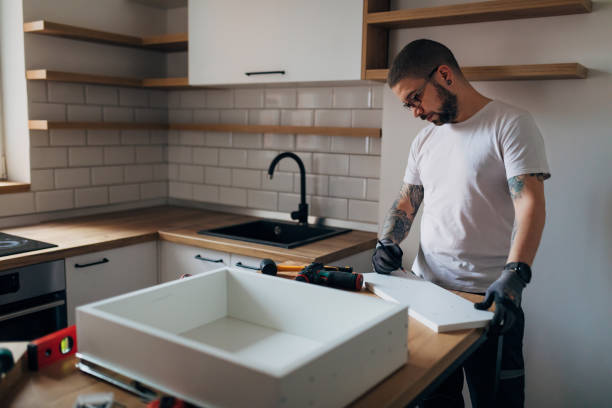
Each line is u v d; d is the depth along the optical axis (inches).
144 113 129.3
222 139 126.0
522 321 65.7
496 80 85.3
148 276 105.4
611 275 80.2
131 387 38.2
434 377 42.5
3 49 109.0
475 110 66.4
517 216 59.3
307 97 112.0
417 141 73.9
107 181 122.9
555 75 76.0
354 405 36.5
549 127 82.5
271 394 31.2
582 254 82.1
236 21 102.3
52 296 88.7
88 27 114.6
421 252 74.8
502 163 64.4
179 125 127.6
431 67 64.0
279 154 106.8
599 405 83.3
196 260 101.3
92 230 104.1
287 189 117.7
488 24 86.1
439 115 66.6
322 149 111.9
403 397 38.5
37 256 84.8
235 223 113.9
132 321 40.6
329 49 91.8
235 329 50.6
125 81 115.0
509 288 51.1
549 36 81.4
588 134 79.7
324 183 112.7
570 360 85.0
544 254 85.2
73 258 91.0
